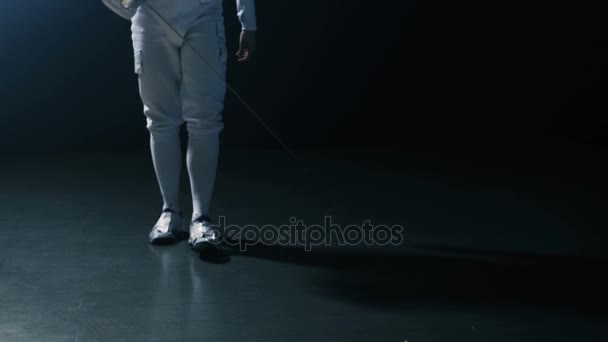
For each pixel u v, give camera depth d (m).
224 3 4.92
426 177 4.16
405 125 5.18
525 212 3.46
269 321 2.25
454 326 2.21
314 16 5.02
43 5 4.75
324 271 2.69
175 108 3.05
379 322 2.25
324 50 5.06
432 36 5.13
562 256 2.85
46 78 4.82
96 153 4.84
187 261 2.80
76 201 3.66
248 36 3.05
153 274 2.66
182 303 2.40
